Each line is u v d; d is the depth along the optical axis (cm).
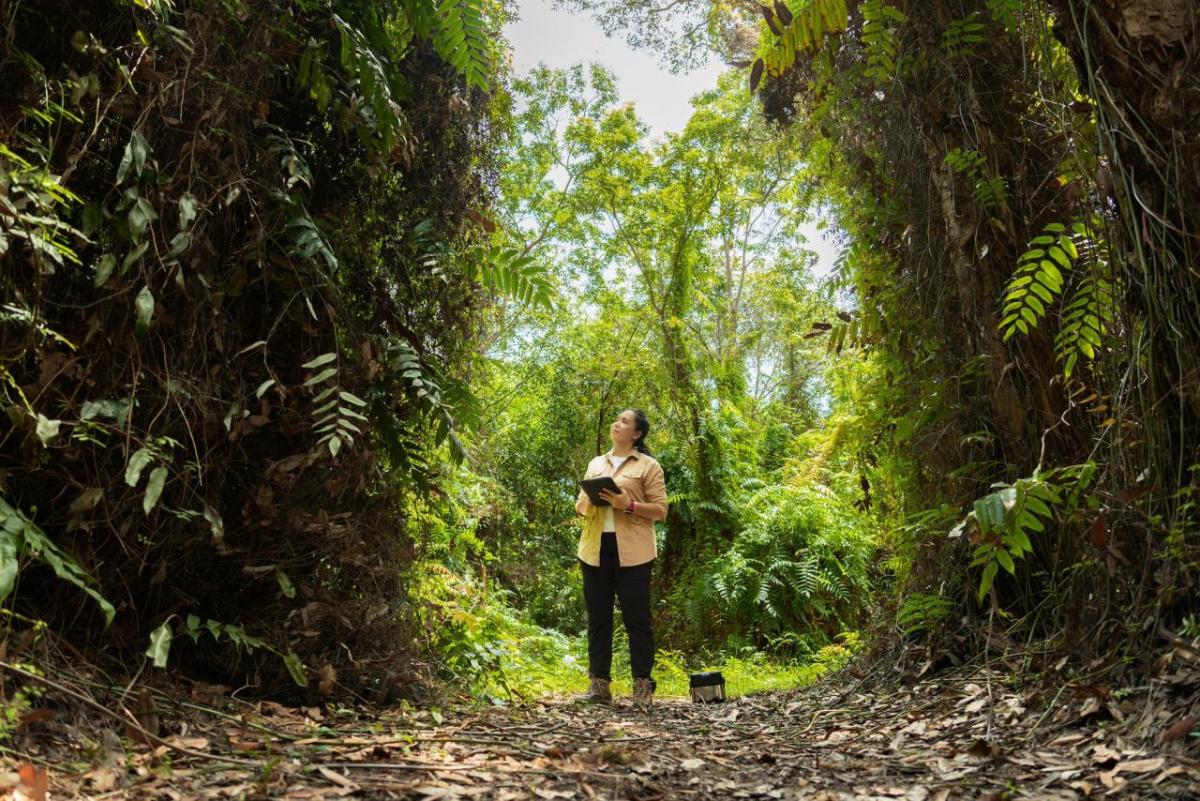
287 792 186
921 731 288
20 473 241
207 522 280
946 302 380
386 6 356
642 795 212
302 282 295
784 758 267
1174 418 255
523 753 252
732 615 883
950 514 361
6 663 190
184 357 266
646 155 1340
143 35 253
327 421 308
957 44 356
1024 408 340
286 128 335
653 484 473
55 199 219
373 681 317
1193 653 223
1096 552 277
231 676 287
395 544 339
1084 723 249
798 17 362
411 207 370
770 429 1213
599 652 455
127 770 191
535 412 1252
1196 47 238
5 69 229
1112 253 272
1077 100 322
